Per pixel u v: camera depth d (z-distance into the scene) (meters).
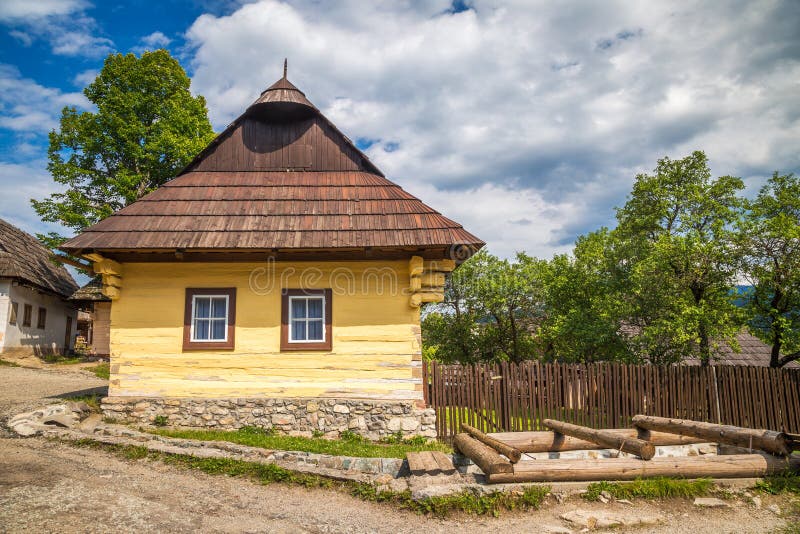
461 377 10.02
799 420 11.44
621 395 10.84
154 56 21.61
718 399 11.23
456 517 5.81
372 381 9.59
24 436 7.93
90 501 5.61
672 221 20.78
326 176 11.34
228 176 11.19
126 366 9.48
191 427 9.24
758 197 15.59
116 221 9.54
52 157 20.56
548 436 7.71
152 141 20.75
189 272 9.81
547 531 5.46
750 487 6.65
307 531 5.31
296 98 11.71
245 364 9.52
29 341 22.67
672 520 5.84
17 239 25.06
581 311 16.55
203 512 5.61
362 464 7.36
